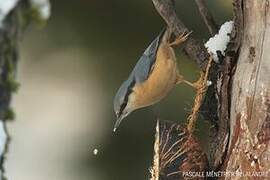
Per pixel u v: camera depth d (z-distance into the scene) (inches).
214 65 297.9
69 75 457.4
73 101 490.9
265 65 275.3
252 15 280.1
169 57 321.1
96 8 432.1
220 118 290.5
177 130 290.8
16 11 196.9
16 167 542.0
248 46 281.4
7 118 203.3
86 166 451.5
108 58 441.1
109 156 448.8
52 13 430.0
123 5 432.5
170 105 433.7
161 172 287.0
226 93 287.7
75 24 434.6
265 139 273.0
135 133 444.8
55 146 522.9
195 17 428.1
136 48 435.8
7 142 206.2
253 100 276.2
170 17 305.9
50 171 521.3
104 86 451.8
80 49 441.7
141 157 443.5
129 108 343.6
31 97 525.7
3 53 197.0
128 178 443.5
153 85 329.7
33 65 464.4
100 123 455.5
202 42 318.3
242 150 277.9
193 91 426.6
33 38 445.1
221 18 439.2
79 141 460.8
